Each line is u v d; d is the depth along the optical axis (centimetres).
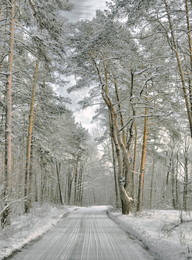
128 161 1889
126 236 995
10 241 799
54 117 2209
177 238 905
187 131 2197
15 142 2134
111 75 1948
